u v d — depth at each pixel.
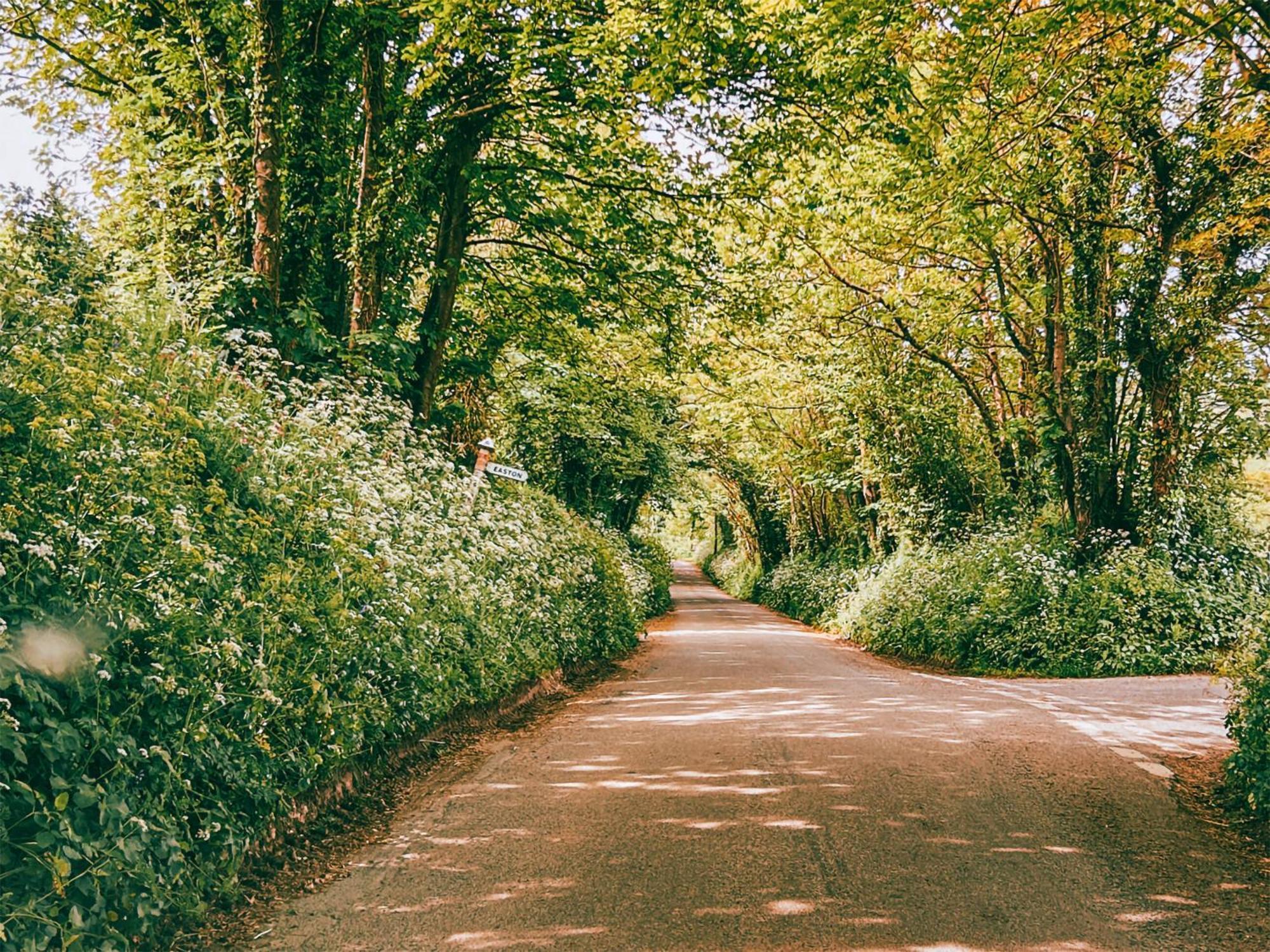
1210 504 19.08
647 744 8.60
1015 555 18.50
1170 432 17.89
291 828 5.42
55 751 3.62
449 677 8.52
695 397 32.44
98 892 3.59
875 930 4.32
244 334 10.64
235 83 11.66
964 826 5.89
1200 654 15.90
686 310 17.98
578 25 12.58
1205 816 6.29
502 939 4.21
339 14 11.98
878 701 11.34
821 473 30.05
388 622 7.06
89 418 4.78
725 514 70.94
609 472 29.64
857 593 28.03
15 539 3.79
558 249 17.45
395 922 4.41
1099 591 16.83
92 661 3.95
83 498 4.46
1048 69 11.76
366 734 6.77
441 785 7.04
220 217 11.88
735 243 19.42
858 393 24.66
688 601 56.59
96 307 6.55
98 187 13.16
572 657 14.70
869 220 17.44
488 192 15.20
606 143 15.34
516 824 5.98
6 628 3.66
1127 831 5.89
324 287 12.93
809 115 13.64
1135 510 18.34
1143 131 15.98
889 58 11.82
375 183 12.67
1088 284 17.89
